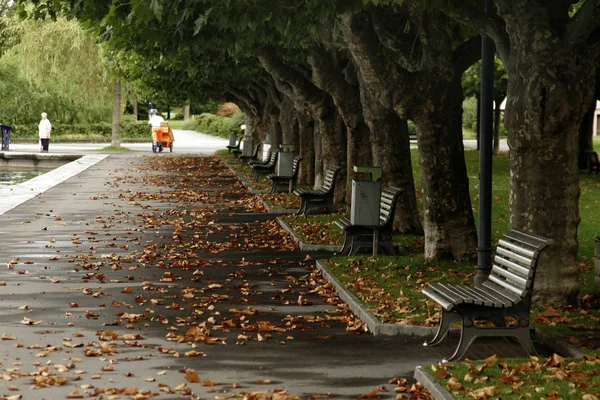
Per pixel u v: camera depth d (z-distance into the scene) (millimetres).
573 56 12039
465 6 13156
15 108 77125
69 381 9242
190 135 97000
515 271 10500
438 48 16031
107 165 48375
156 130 61969
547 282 12570
